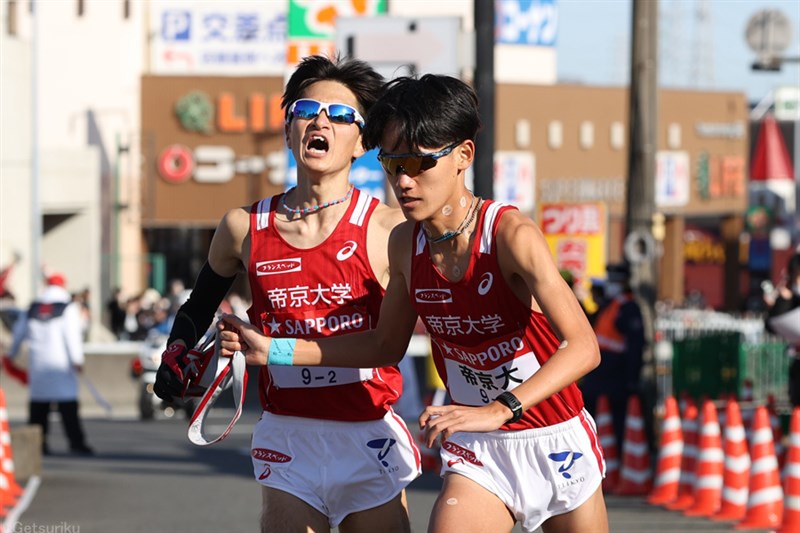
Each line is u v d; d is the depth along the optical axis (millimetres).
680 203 53906
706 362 22812
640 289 19016
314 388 6820
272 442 6938
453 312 5973
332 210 6809
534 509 6199
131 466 17062
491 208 5816
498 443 6172
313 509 6836
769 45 30062
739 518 13062
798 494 11922
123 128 43656
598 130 51000
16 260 35000
